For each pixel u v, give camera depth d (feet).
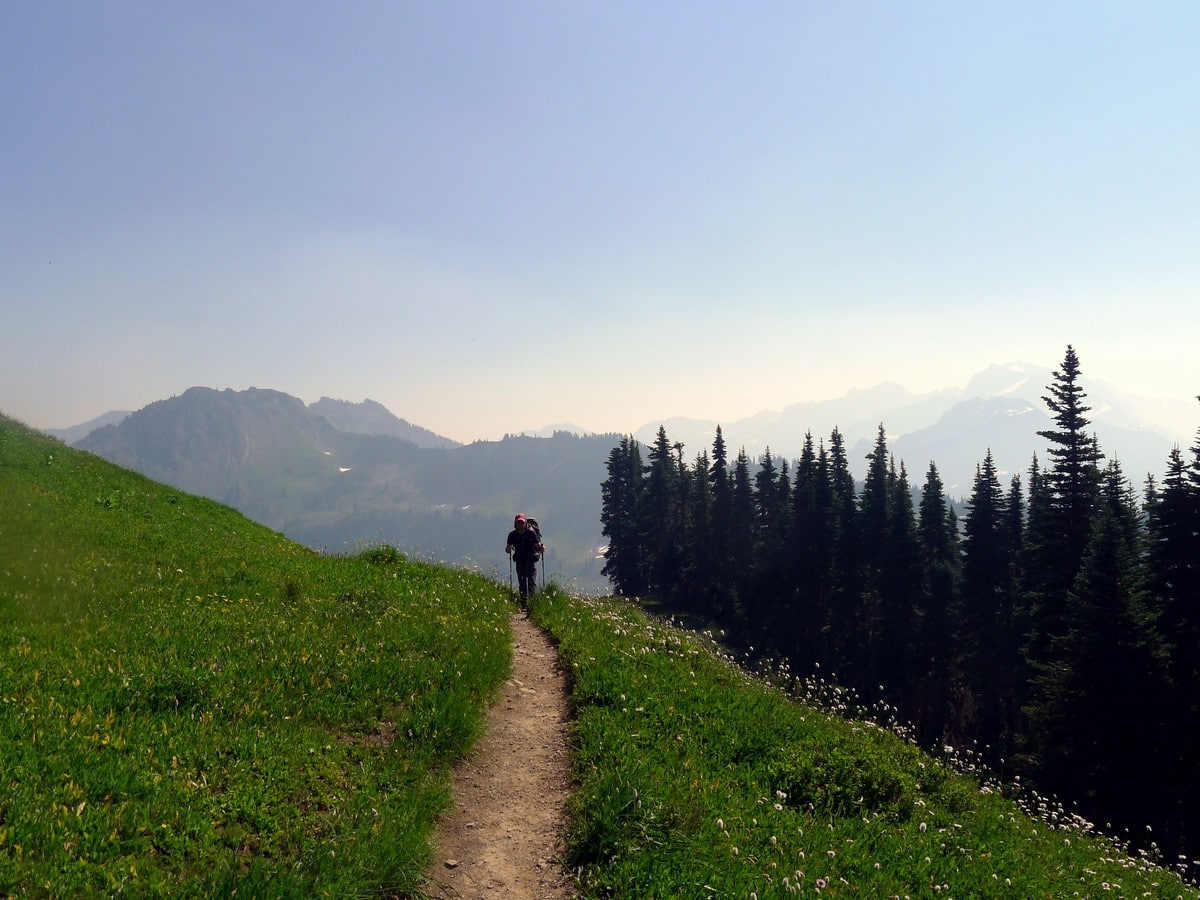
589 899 19.02
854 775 30.71
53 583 36.01
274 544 68.49
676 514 322.55
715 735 32.12
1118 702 99.30
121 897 14.76
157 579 42.09
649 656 42.22
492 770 27.09
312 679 29.22
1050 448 149.89
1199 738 96.94
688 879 19.40
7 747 18.61
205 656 29.45
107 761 19.25
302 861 17.21
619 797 22.71
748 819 24.14
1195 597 108.58
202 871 16.44
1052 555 142.41
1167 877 36.11
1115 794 94.94
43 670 24.62
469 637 40.01
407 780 23.26
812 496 251.39
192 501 81.41
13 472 61.72
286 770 21.59
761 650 229.25
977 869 25.70
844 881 21.30
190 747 21.31
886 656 194.08
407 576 57.47
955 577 200.44
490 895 19.33
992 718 174.70
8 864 14.47
